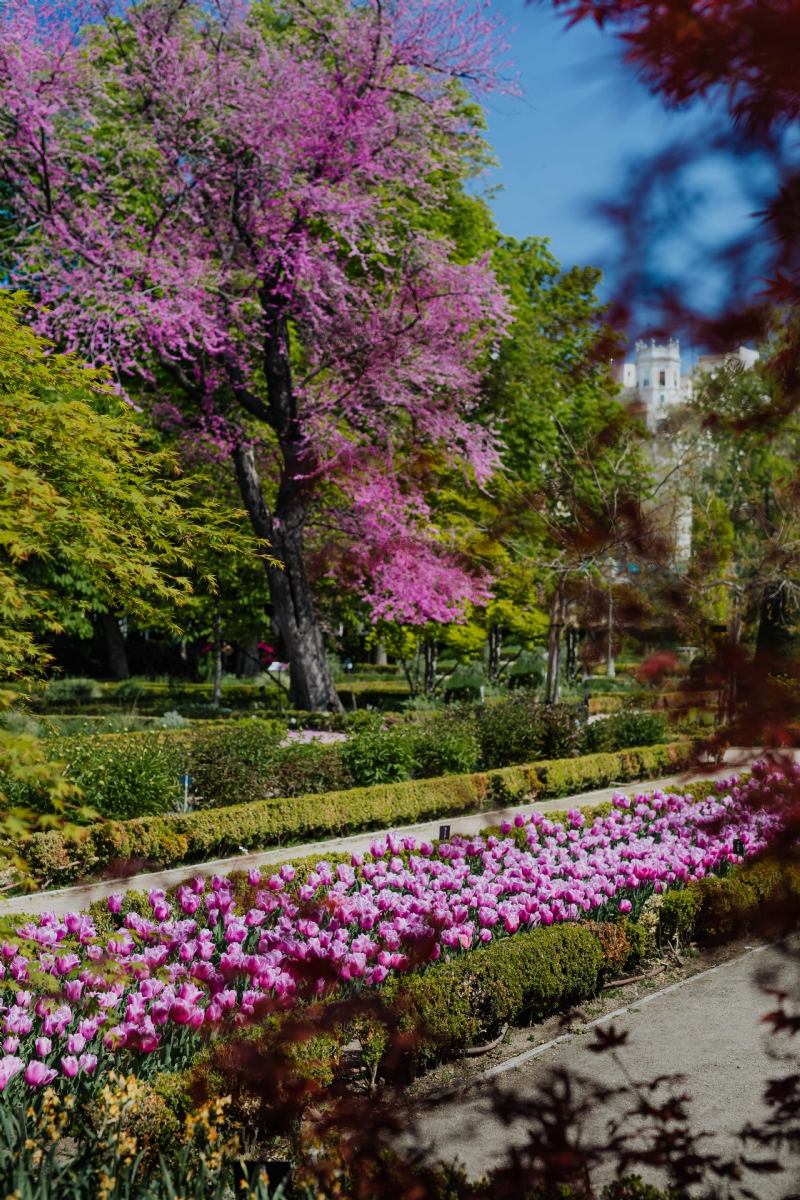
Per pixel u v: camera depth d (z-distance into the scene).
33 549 4.81
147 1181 4.23
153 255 19.12
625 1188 4.06
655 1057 6.60
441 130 21.11
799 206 2.09
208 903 7.45
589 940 7.74
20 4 17.92
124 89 20.06
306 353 22.27
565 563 11.94
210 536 5.62
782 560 3.34
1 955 5.93
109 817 11.38
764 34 1.89
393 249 21.50
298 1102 4.86
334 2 20.42
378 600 22.73
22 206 18.95
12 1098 4.94
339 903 7.24
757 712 2.55
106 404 17.69
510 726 17.86
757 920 2.94
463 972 6.80
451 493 22.06
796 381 2.53
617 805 12.33
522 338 20.41
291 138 19.58
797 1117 3.05
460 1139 5.34
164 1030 5.68
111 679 35.00
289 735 19.36
